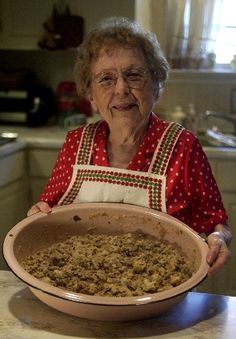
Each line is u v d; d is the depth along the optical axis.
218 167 2.33
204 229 1.27
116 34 1.20
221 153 2.31
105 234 1.25
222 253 0.98
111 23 1.25
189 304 0.96
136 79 1.20
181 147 1.27
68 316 0.91
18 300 0.97
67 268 1.03
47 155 2.53
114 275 1.01
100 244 1.18
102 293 0.94
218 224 1.26
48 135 2.63
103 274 1.01
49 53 3.11
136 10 2.68
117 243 1.17
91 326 0.88
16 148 2.42
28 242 1.12
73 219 1.22
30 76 3.01
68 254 1.11
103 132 1.35
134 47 1.20
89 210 1.23
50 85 3.15
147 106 1.23
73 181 1.33
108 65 1.19
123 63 1.18
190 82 2.90
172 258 1.09
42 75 3.15
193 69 2.89
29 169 2.57
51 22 2.77
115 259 1.08
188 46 2.88
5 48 2.86
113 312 0.82
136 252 1.13
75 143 1.36
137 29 1.22
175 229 1.16
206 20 2.82
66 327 0.88
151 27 2.84
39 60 3.13
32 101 2.88
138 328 0.87
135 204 1.27
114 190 1.28
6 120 2.89
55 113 3.14
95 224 1.24
